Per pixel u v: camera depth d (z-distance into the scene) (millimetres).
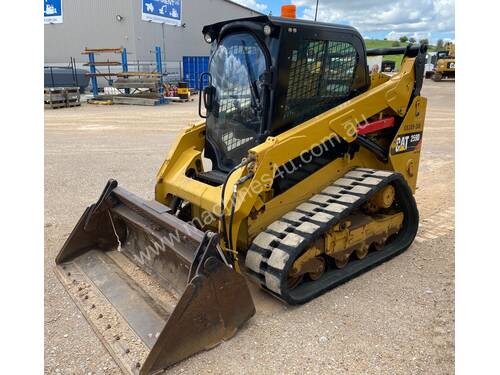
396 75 4375
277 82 3355
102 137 10492
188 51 33531
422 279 3775
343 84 3939
